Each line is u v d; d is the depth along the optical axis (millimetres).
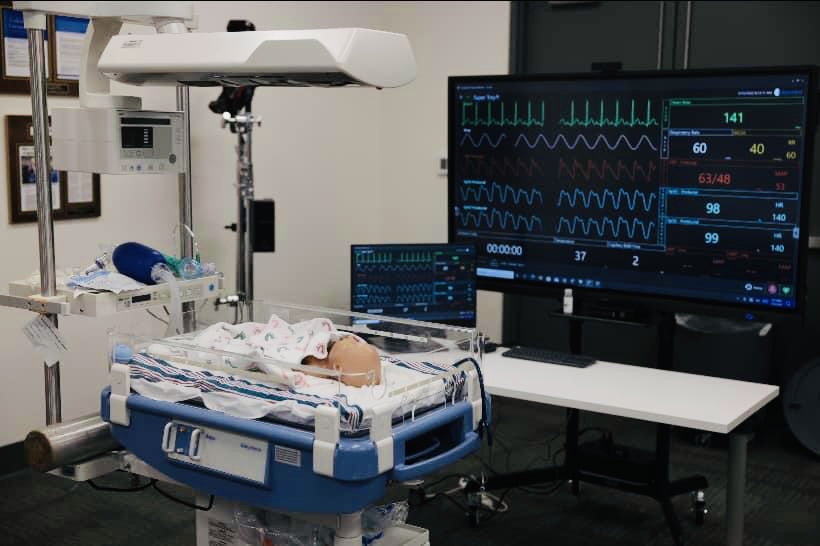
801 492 3297
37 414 3426
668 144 2971
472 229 3400
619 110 3037
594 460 3039
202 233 4004
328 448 1653
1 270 3268
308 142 4453
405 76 1868
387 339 2191
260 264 4277
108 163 2148
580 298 3193
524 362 2902
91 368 3592
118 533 2930
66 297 2115
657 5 4004
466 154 3355
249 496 1799
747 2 3812
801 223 2771
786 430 3822
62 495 3193
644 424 4020
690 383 2686
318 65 1771
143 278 2180
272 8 4156
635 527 3020
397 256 3115
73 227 3473
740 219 2881
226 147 4066
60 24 3336
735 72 2811
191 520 3035
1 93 3197
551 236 3238
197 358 2008
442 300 3182
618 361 4293
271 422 1778
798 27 3715
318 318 2105
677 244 3008
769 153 2797
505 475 3082
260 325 2139
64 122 2184
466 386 1964
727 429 2309
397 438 1723
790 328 3855
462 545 2877
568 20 4258
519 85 3205
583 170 3137
